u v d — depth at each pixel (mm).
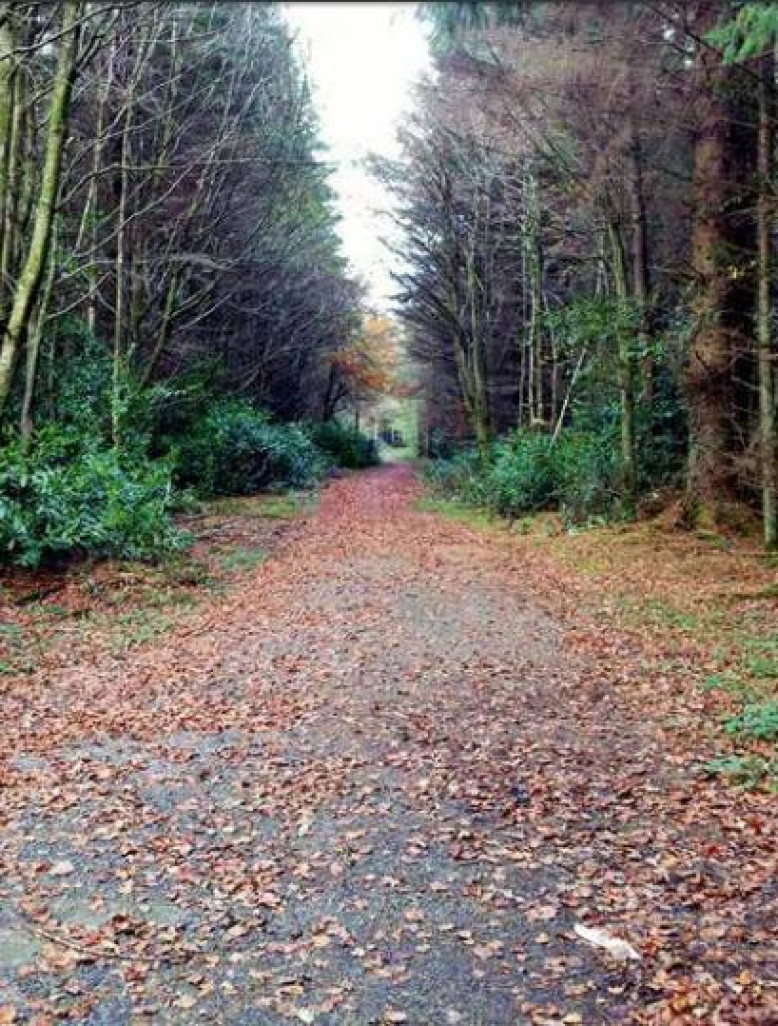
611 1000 3543
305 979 3711
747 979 3625
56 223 13805
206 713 6949
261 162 19734
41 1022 3434
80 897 4348
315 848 4824
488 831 4996
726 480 13820
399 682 7711
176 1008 3535
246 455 24797
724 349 13445
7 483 11430
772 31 7801
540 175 18688
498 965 3785
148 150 18953
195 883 4473
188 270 20359
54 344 16484
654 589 11102
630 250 17094
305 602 11062
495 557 14625
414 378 46938
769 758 5848
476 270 25297
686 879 4449
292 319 31172
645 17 11758
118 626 9672
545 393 25375
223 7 17484
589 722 6699
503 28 12906
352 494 28375
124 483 12883
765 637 8703
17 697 7328
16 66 11875
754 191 12055
